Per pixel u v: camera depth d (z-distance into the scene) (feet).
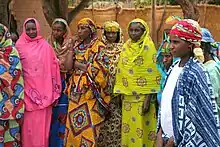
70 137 18.11
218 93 14.03
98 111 17.99
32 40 17.62
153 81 17.25
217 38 55.36
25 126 17.42
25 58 17.40
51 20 30.60
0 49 16.74
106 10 56.03
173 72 11.48
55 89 17.89
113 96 18.25
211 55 14.44
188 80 10.96
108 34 18.51
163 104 11.50
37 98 17.39
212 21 54.95
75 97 18.01
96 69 17.84
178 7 54.08
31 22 17.61
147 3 58.70
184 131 10.93
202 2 55.21
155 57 17.19
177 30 11.22
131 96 17.51
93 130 17.84
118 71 17.70
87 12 55.93
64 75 18.44
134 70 17.28
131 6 59.82
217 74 14.05
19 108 16.92
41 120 17.57
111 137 18.56
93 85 17.79
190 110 10.85
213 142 10.84
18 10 45.98
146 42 17.26
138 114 17.46
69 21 33.78
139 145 17.51
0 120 16.74
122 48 17.80
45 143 17.78
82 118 17.93
